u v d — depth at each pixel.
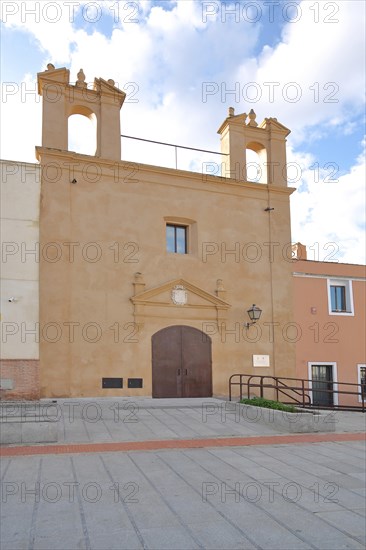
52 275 17.80
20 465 9.23
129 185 19.73
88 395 17.78
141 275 19.16
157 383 18.89
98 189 19.16
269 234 22.27
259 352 21.09
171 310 19.61
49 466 9.20
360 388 23.02
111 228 19.09
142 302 19.00
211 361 20.02
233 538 6.15
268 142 23.30
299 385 21.66
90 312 18.23
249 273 21.52
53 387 17.23
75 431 12.42
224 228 21.36
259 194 22.38
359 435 13.35
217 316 20.42
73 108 19.86
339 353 22.89
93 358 18.03
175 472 9.07
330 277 23.28
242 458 10.36
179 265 20.14
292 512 7.14
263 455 10.70
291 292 22.23
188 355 19.64
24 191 17.08
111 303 18.61
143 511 7.00
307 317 22.47
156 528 6.40
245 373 20.62
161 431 12.87
